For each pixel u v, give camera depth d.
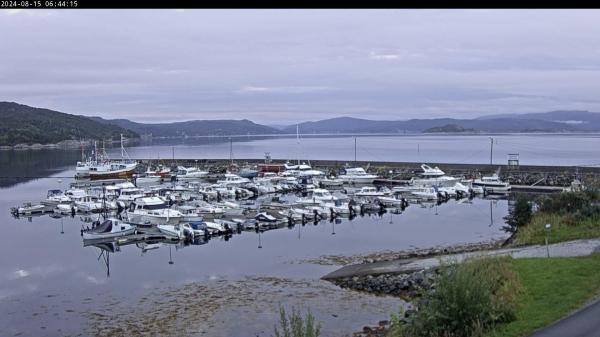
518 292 21.69
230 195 76.81
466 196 75.19
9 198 78.31
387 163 107.50
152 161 127.81
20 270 37.16
